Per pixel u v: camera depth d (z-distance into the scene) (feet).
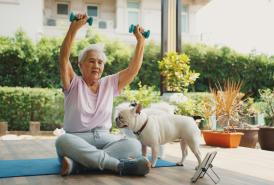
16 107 27.76
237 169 9.53
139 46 9.40
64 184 7.10
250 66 34.55
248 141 17.34
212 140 15.58
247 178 8.22
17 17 34.94
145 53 34.14
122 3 42.93
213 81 34.63
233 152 13.43
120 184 7.19
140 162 7.93
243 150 14.07
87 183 7.22
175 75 19.89
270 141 17.10
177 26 20.93
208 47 35.27
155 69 34.24
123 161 8.09
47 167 8.89
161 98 19.83
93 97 8.85
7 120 27.63
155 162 9.21
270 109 20.58
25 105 27.84
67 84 8.58
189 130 8.90
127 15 43.34
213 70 34.63
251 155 12.58
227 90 18.43
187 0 44.29
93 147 8.16
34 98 27.91
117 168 8.10
